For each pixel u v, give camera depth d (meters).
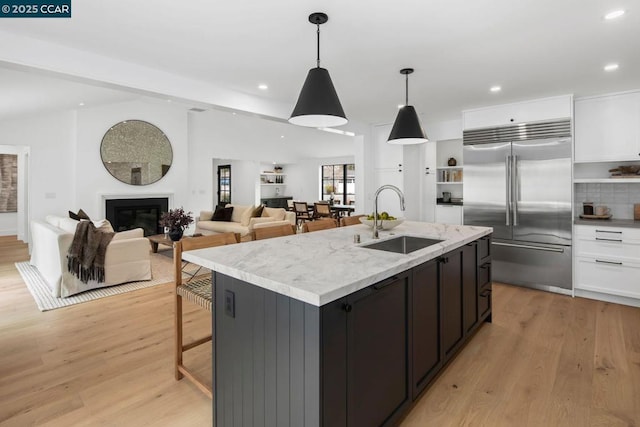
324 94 2.09
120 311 3.46
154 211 7.28
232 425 1.68
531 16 2.15
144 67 3.05
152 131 7.19
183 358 2.53
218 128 8.79
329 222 3.64
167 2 2.00
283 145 10.93
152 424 1.83
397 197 5.55
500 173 4.34
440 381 2.24
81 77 2.71
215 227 7.32
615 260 3.65
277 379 1.43
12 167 8.04
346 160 11.63
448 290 2.31
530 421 1.85
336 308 1.33
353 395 1.45
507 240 4.32
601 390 2.11
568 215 3.90
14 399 2.03
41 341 2.80
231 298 1.66
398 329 1.76
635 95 3.69
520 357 2.53
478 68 3.09
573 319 3.24
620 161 3.90
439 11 2.10
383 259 1.82
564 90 3.73
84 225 4.05
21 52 2.43
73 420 1.86
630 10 2.08
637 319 3.24
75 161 6.29
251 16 2.17
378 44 2.58
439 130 5.50
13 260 5.64
